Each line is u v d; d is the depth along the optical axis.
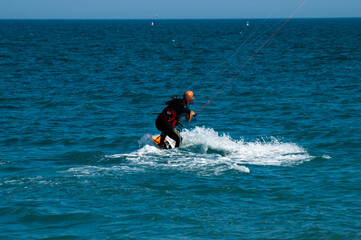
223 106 77.12
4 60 169.12
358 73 124.81
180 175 36.88
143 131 57.09
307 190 33.28
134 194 32.44
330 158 42.41
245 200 31.39
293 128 57.81
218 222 27.67
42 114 68.69
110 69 142.38
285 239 25.42
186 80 116.69
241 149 46.00
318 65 151.25
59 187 33.81
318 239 25.38
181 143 47.03
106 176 36.56
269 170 38.53
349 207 29.81
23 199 31.30
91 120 64.69
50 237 25.64
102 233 26.14
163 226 27.09
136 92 93.38
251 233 26.17
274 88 97.88
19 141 51.25
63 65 153.62
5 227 27.05
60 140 51.75
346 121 61.56
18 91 92.31
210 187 33.94
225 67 150.88
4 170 38.75
